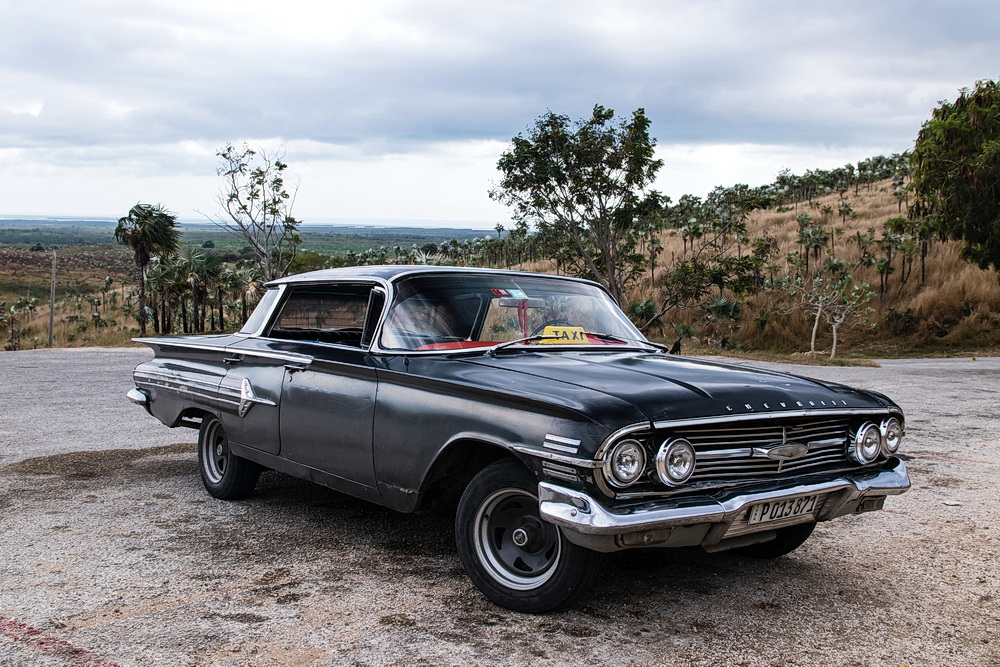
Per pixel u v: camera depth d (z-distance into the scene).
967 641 3.34
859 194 118.38
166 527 4.79
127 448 7.38
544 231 37.56
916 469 7.01
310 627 3.33
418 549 4.41
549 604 3.40
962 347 48.66
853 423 3.80
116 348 28.27
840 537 4.89
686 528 3.19
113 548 4.38
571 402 3.20
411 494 3.84
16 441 7.73
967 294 52.09
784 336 52.78
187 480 6.06
